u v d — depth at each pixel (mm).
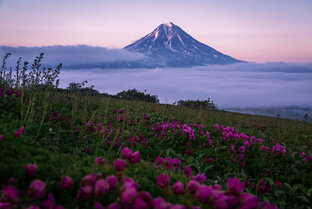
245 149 7723
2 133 4098
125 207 2221
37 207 2059
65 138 5957
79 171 3375
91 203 2678
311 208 4918
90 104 10219
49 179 2959
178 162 4117
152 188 3275
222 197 2408
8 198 2113
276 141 9922
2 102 6691
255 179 6062
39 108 6680
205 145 7832
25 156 3504
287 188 5496
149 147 6758
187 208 2639
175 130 8398
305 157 7617
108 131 6641
